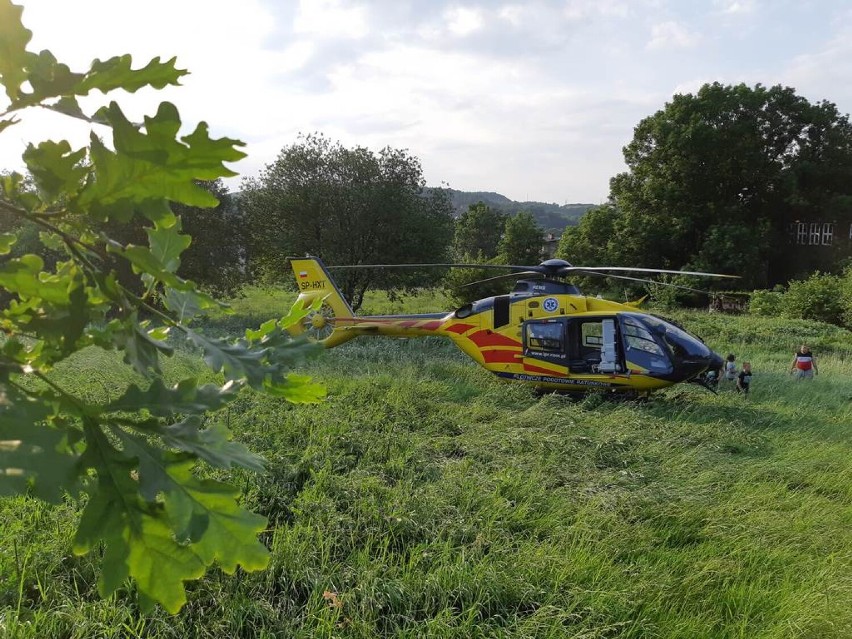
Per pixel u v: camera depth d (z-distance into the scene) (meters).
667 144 36.09
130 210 0.75
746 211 36.41
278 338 1.20
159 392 0.95
